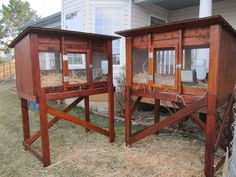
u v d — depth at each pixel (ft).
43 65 9.87
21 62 9.55
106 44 10.92
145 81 9.70
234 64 9.46
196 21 7.34
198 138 11.89
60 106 19.61
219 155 9.39
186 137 12.06
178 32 8.18
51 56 10.03
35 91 8.54
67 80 9.40
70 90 9.57
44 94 8.70
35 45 8.30
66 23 21.93
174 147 10.66
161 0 18.33
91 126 10.83
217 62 7.25
